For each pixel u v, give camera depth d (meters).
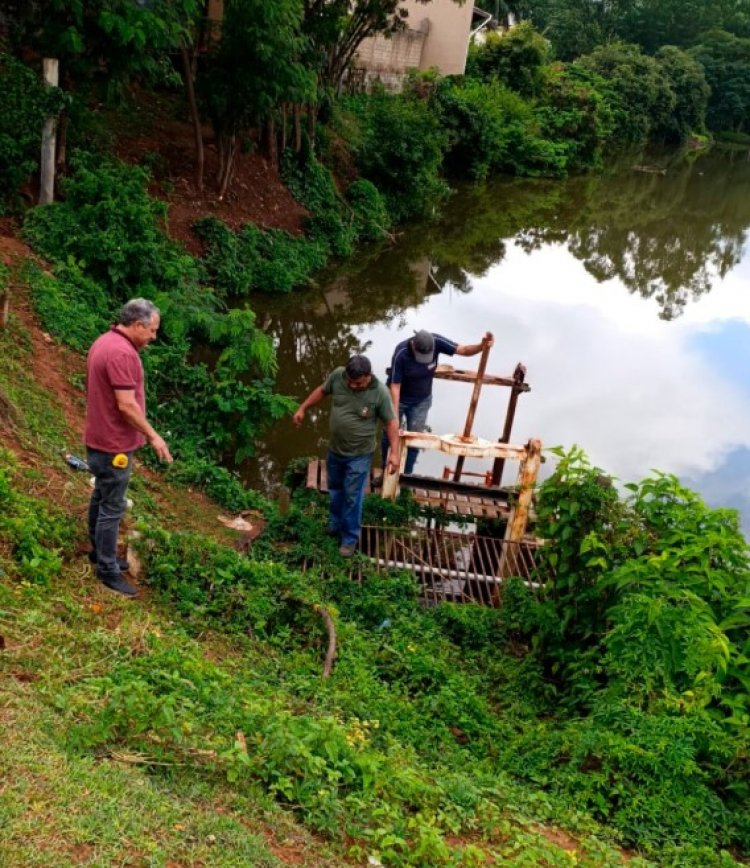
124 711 3.83
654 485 6.22
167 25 12.87
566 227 27.34
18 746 3.33
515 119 35.94
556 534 6.30
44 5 11.88
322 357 13.52
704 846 4.43
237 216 16.50
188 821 3.33
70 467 6.73
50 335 9.44
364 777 4.07
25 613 4.45
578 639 6.29
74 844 2.95
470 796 4.34
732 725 4.98
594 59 53.03
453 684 5.77
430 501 8.41
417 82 31.25
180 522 7.30
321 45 18.69
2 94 11.38
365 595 6.95
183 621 5.47
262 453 10.41
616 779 4.78
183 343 11.08
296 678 5.23
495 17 48.53
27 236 11.34
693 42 75.00
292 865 3.37
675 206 34.34
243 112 15.69
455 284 18.86
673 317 18.44
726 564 5.73
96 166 13.21
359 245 20.25
